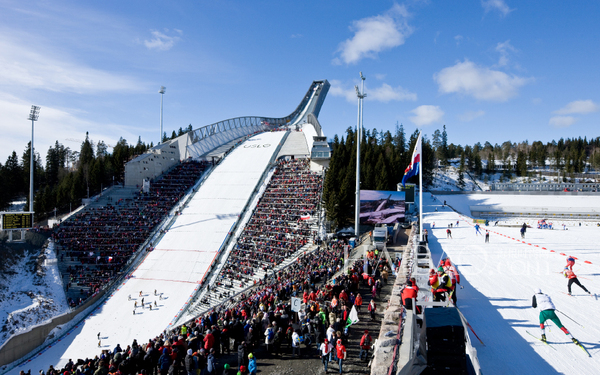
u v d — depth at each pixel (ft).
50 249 201.98
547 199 279.49
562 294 61.05
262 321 65.72
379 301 75.87
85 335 141.59
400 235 169.37
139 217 240.12
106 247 208.44
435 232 159.84
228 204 250.57
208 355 54.90
